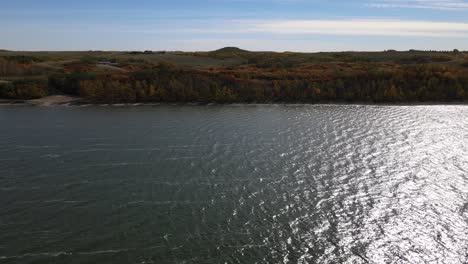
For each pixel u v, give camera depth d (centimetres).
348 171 5594
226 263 3488
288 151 6456
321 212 4394
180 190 4866
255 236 3900
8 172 5375
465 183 5181
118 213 4288
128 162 5812
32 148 6469
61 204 4469
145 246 3709
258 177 5316
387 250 3734
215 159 5997
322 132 7744
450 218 4291
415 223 4194
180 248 3684
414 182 5225
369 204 4597
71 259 3506
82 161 5838
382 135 7538
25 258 3509
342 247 3766
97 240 3791
